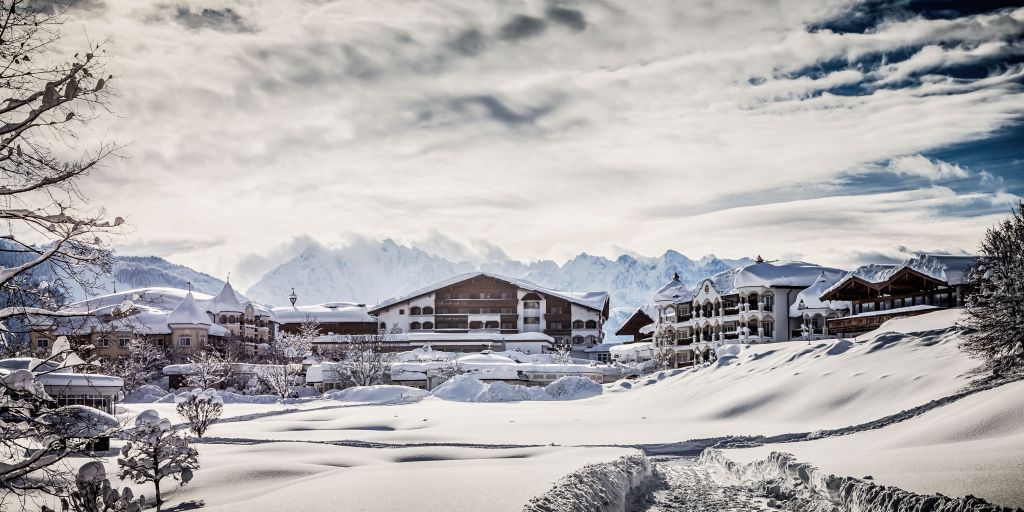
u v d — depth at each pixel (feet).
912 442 78.79
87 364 28.60
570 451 98.37
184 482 66.33
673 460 103.91
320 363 356.59
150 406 219.61
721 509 62.03
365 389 276.41
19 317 27.53
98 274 29.17
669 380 245.65
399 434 133.08
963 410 88.69
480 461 83.20
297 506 50.98
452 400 263.70
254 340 469.57
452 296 506.89
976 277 118.21
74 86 25.66
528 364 334.65
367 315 538.47
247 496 64.64
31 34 25.82
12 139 25.98
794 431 121.90
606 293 532.32
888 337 164.25
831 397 140.56
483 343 458.50
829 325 265.13
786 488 66.64
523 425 150.51
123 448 65.00
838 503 53.72
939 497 42.91
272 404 266.36
